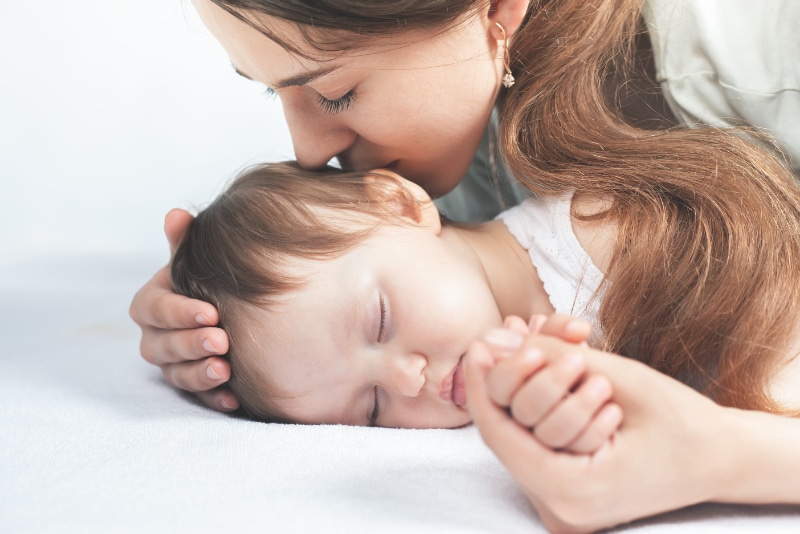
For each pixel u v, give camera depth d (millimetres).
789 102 1157
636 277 1049
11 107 2186
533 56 1190
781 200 1087
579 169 1148
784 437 781
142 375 1242
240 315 1098
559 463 748
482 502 800
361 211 1131
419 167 1201
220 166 2207
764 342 972
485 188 1568
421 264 1077
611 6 1188
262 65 1029
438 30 1034
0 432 965
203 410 1106
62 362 1312
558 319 803
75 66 2215
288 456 887
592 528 771
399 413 1071
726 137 1140
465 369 791
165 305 1150
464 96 1114
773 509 815
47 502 780
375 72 1039
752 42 1161
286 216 1139
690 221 1062
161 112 2221
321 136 1125
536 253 1159
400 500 788
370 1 957
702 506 822
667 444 758
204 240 1189
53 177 2180
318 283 1073
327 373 1062
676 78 1214
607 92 1257
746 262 1014
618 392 767
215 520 744
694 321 1009
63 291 1824
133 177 2199
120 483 818
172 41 2227
